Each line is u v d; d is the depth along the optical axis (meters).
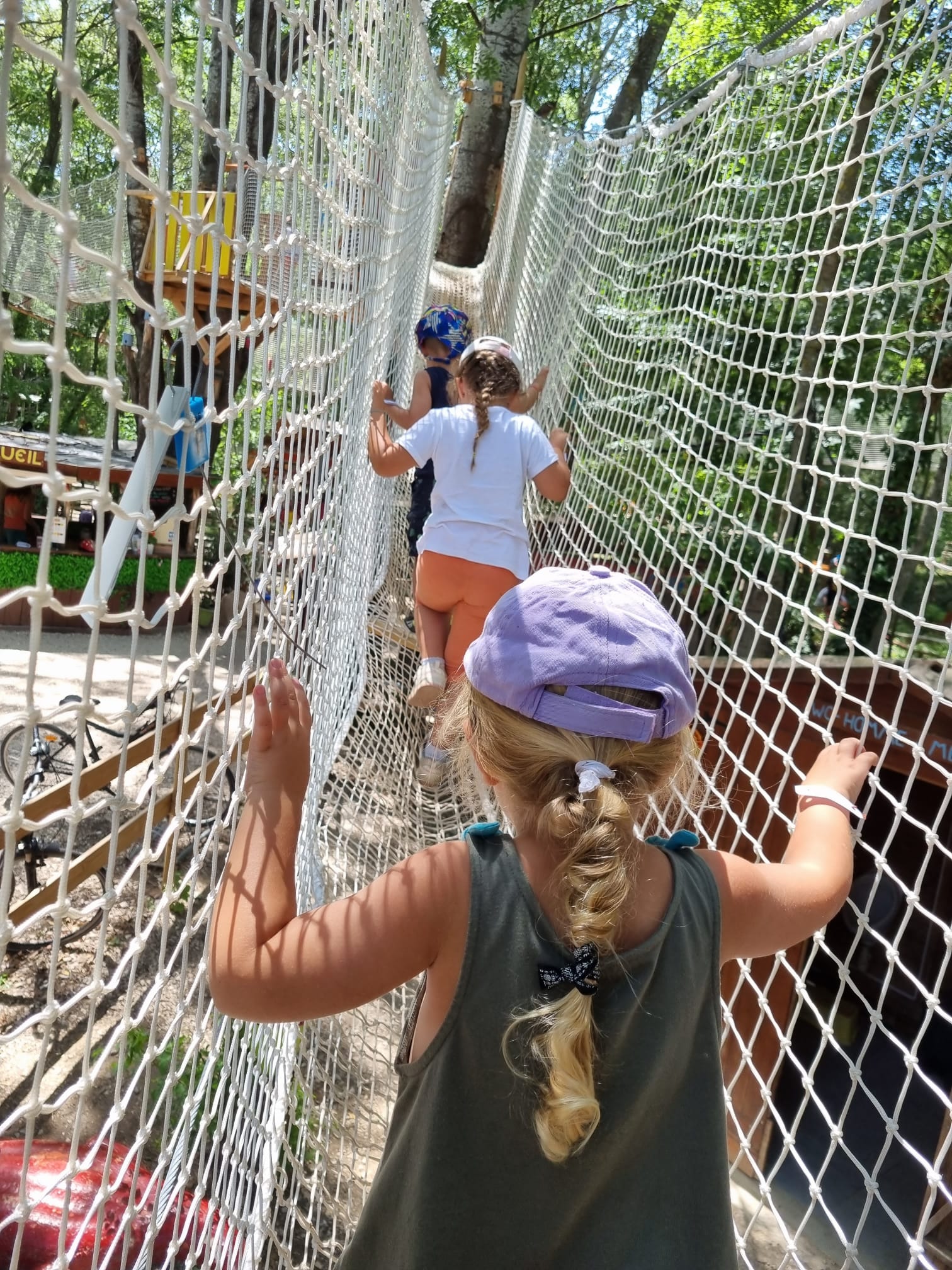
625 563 4.23
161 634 13.09
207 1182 1.67
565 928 1.02
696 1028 1.09
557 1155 0.96
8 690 9.68
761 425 3.42
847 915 5.99
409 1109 1.06
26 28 14.46
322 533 2.52
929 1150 5.18
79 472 10.22
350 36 2.42
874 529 2.29
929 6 2.59
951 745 3.70
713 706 4.52
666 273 4.66
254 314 1.34
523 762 1.07
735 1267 1.08
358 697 4.19
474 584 3.19
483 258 12.26
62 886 0.92
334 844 3.17
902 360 7.43
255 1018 1.02
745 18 14.19
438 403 4.45
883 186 6.49
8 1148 2.38
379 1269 1.08
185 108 1.00
